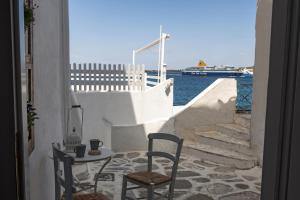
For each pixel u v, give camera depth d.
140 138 6.07
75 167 4.88
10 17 0.77
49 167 3.07
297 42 0.67
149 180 2.98
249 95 7.86
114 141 5.91
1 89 0.78
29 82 2.24
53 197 3.31
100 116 6.41
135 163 5.23
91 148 3.06
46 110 2.95
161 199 3.64
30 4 2.20
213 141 5.74
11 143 0.79
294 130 0.67
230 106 6.48
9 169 0.80
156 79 7.96
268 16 4.93
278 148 0.72
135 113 6.77
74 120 4.88
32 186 2.27
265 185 0.77
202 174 4.72
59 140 3.71
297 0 0.66
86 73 6.95
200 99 6.27
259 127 5.03
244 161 4.97
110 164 5.16
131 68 7.28
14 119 0.79
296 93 0.67
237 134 5.74
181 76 56.09
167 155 3.17
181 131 6.24
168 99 7.11
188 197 3.82
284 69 0.69
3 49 0.77
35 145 2.43
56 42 3.51
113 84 7.17
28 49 2.19
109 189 4.01
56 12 3.53
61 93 4.24
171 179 3.05
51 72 3.21
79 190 3.65
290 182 0.69
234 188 4.14
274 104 0.73
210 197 3.83
